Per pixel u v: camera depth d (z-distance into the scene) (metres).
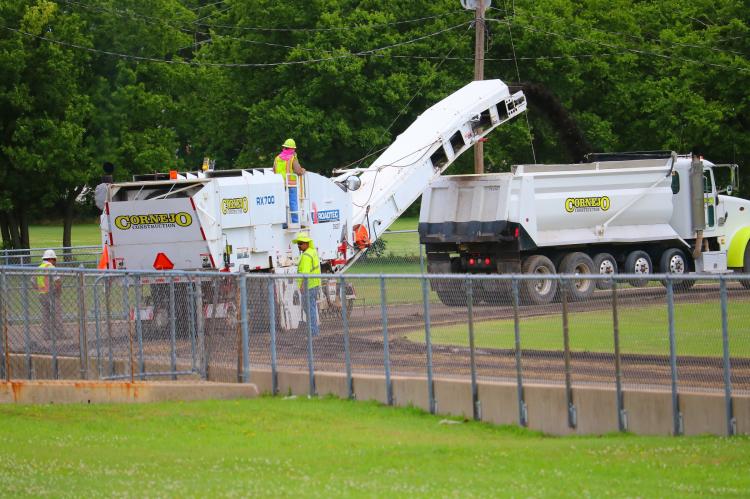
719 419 41.25
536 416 46.62
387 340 52.38
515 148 173.38
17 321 61.25
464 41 172.75
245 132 179.38
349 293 55.38
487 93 99.81
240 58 176.62
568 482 34.28
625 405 43.88
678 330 42.59
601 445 40.50
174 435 44.50
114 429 45.53
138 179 83.94
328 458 39.25
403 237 172.50
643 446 39.72
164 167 156.75
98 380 55.69
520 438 44.50
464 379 50.03
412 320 52.50
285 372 56.91
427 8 175.62
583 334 45.50
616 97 174.88
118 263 78.19
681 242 104.38
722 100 163.50
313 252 74.06
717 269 105.56
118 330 59.91
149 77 164.38
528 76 173.38
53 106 150.00
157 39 163.75
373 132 167.25
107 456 39.41
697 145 163.88
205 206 76.38
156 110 158.00
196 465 37.81
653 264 104.50
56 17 150.38
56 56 146.12
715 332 41.66
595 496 32.06
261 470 36.91
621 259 102.38
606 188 98.88
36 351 61.19
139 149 157.12
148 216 77.00
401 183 93.19
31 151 146.75
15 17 148.50
